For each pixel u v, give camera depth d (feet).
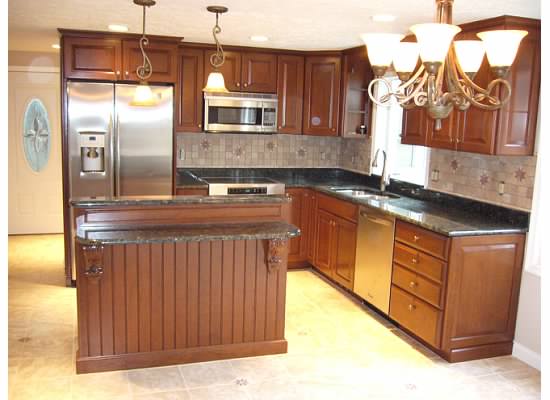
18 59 21.15
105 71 15.16
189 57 16.80
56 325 13.00
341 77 17.75
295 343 12.44
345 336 12.91
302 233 18.28
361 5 10.45
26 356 11.28
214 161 18.94
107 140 15.43
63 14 12.38
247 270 11.41
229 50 17.20
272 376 10.82
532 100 11.43
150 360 11.00
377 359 11.73
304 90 18.20
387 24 12.41
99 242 9.50
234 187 17.10
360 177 18.86
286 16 11.86
